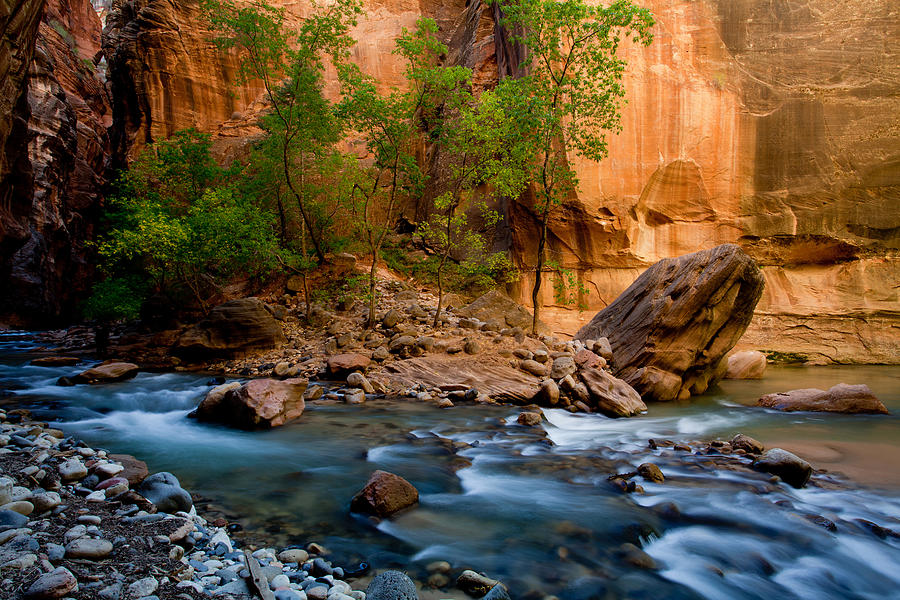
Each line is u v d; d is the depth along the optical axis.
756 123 16.44
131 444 6.18
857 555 3.86
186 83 25.36
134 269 18.55
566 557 3.68
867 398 8.78
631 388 9.20
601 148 12.48
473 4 24.39
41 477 4.14
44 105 26.64
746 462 5.88
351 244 17.58
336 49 13.78
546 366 10.24
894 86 15.82
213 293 15.91
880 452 6.37
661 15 16.64
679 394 10.24
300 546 3.69
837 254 16.34
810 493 5.03
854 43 16.03
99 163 34.94
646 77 16.41
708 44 16.59
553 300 17.12
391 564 3.50
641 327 10.55
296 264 14.52
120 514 3.67
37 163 25.92
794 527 4.24
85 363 12.58
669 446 6.59
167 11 25.19
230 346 12.11
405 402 8.79
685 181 16.50
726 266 9.72
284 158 14.70
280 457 5.76
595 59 12.16
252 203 17.17
